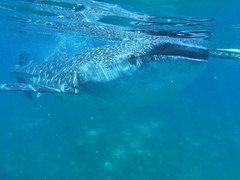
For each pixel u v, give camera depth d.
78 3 7.14
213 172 10.34
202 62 4.57
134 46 4.84
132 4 6.48
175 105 22.80
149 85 4.66
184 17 7.27
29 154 11.84
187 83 4.86
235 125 17.61
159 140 13.09
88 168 10.20
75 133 13.89
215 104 26.39
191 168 10.52
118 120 16.03
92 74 5.06
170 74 4.51
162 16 7.25
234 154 12.32
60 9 8.21
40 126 15.63
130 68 4.53
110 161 10.66
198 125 16.88
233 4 6.38
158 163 10.66
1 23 15.51
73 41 15.29
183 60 4.37
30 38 22.75
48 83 7.56
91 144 12.30
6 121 17.69
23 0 8.07
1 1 8.86
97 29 10.24
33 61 12.38
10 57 78.44
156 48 4.41
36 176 9.91
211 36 9.39
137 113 17.67
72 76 5.77
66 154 11.52
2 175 10.12
